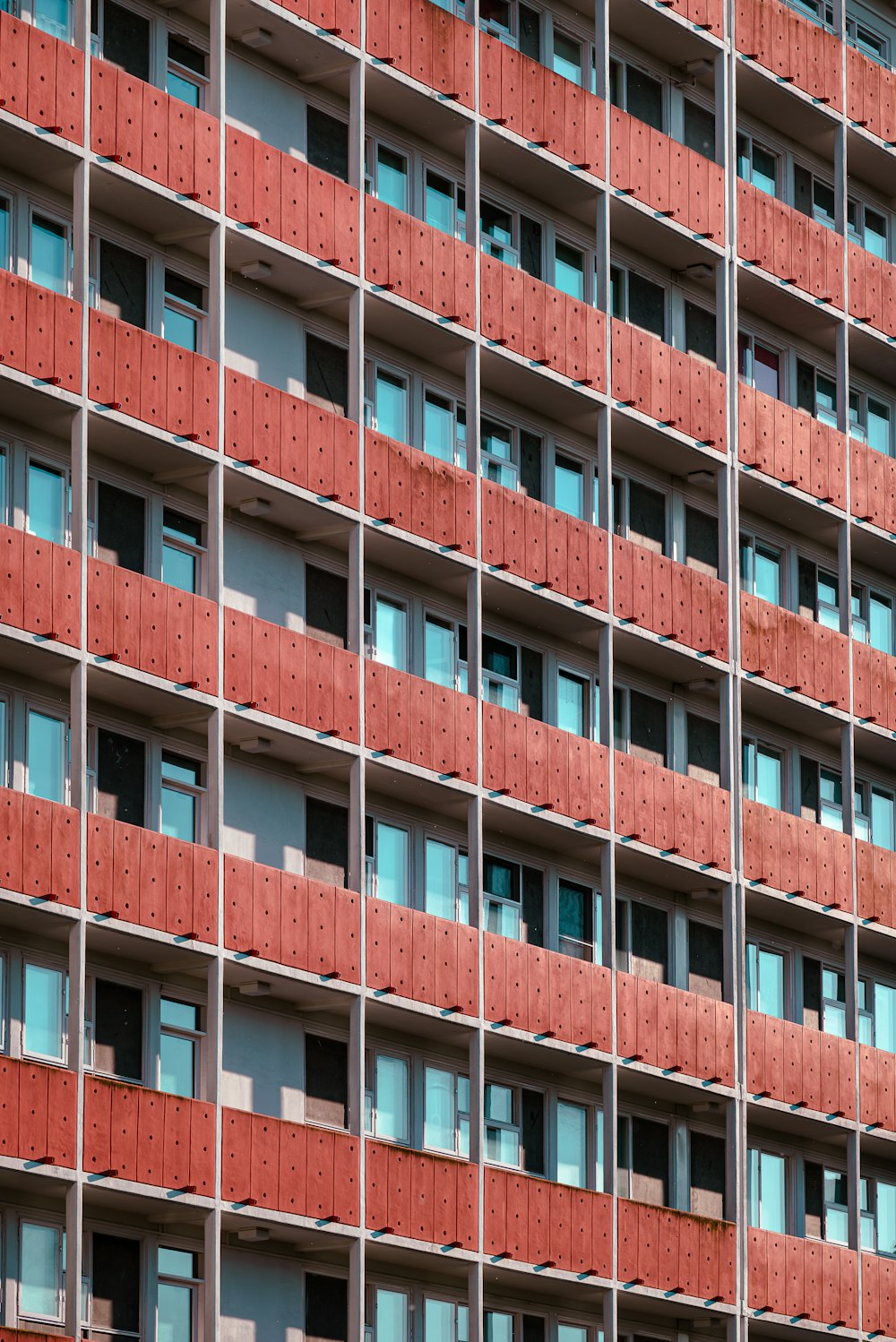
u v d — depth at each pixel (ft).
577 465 276.62
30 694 221.25
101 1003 223.92
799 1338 276.82
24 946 217.77
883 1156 296.92
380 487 245.24
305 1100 238.89
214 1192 219.00
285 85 252.01
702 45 288.71
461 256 256.11
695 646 274.77
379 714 241.14
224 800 236.02
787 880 280.51
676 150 281.33
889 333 305.53
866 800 305.32
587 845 262.88
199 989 230.89
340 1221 228.84
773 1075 274.57
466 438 258.57
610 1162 254.88
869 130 306.76
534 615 263.70
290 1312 234.79
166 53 240.53
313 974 230.89
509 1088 258.78
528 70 266.16
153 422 225.97
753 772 291.58
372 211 248.52
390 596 254.06
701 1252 261.44
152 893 219.00
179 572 235.61
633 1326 263.90
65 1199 216.13
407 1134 247.29
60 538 226.38
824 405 308.19
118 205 231.50
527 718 259.80
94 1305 219.82
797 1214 285.02
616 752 263.49
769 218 292.20
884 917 291.79
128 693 224.33
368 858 248.52
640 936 274.57
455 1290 248.11
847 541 295.48
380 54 252.42
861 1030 298.15
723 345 284.82
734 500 282.15
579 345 266.36
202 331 240.73
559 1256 247.09
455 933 243.60
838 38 304.09
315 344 251.19
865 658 295.48
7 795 210.18
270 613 242.99
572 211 277.23
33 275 226.79
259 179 238.48
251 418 234.17
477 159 259.80
